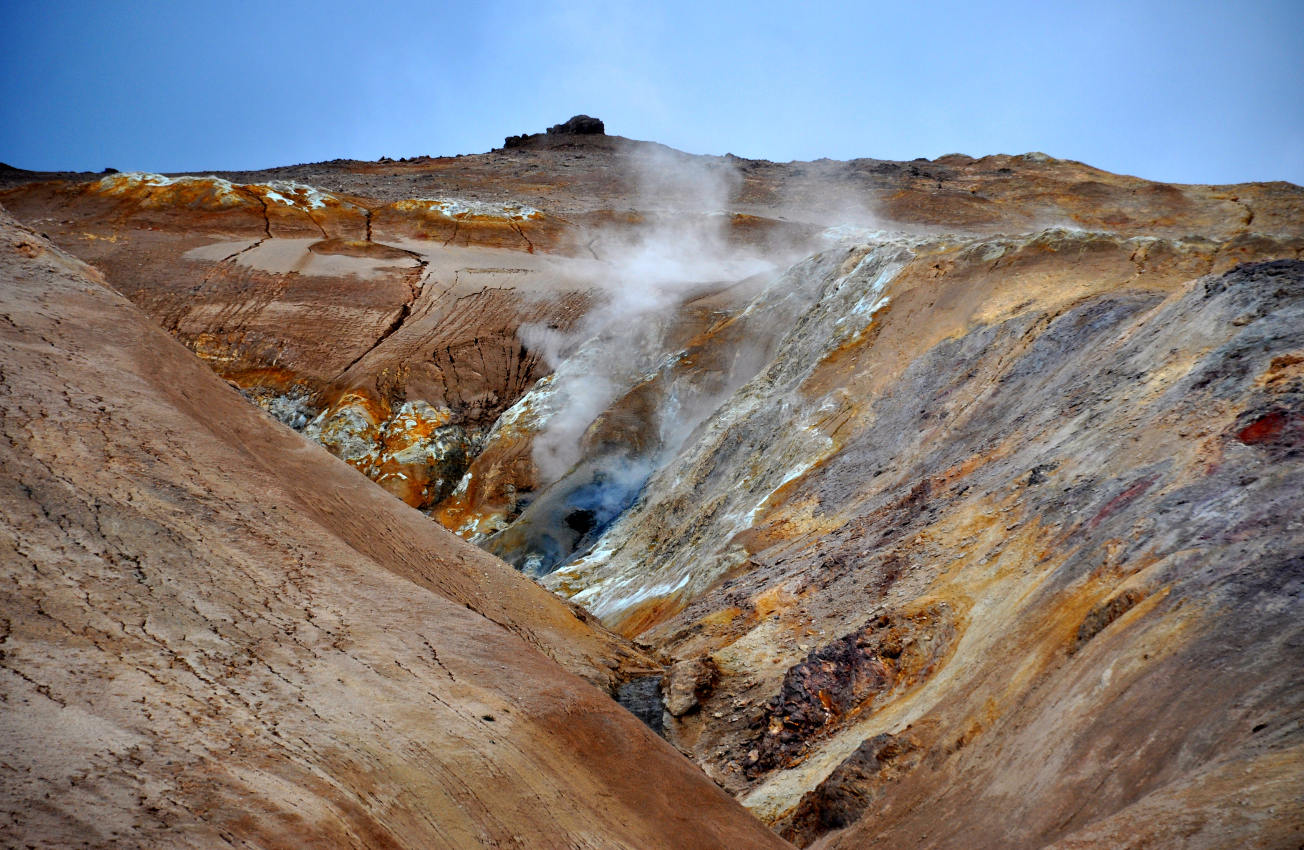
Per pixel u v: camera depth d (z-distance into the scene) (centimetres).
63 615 878
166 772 735
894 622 1720
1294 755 767
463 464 5262
